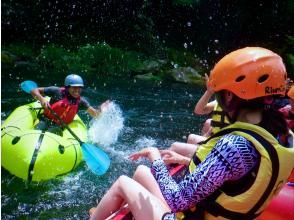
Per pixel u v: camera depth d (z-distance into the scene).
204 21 13.79
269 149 1.29
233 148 1.29
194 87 9.50
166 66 11.38
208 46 13.66
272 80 1.33
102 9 12.98
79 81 4.14
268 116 1.37
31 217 2.71
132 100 7.16
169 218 1.53
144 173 1.89
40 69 9.65
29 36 11.77
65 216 2.76
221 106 1.43
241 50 1.39
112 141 4.52
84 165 3.66
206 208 1.40
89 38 12.55
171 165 2.28
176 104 7.07
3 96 6.32
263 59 1.33
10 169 3.24
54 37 12.15
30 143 3.28
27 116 4.00
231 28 13.70
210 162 1.32
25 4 12.14
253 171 1.30
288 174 1.38
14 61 10.02
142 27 13.12
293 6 13.14
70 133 3.89
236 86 1.34
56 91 4.19
